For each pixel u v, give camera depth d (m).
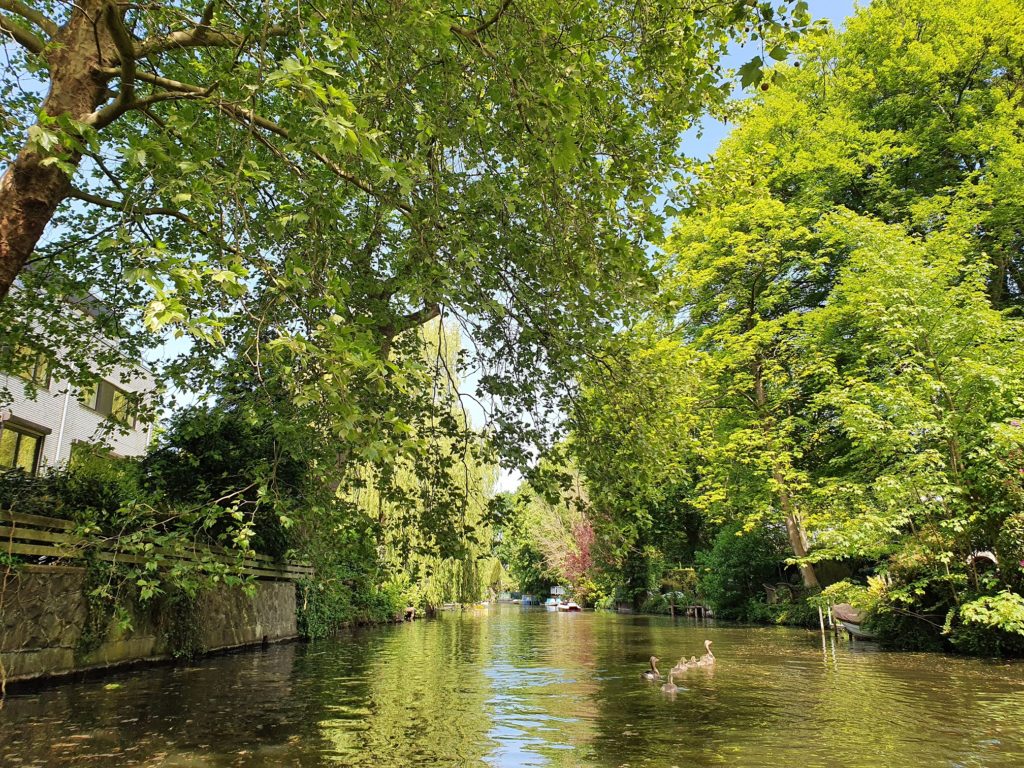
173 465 11.88
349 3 5.18
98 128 5.56
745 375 20.50
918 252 14.88
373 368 4.28
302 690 8.69
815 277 22.81
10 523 7.93
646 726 6.64
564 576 46.22
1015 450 11.90
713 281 23.03
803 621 21.25
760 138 23.09
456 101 6.04
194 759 5.30
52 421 19.16
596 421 8.03
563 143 5.15
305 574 16.59
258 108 7.35
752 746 5.81
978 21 20.64
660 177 7.09
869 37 23.22
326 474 8.04
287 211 6.67
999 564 12.05
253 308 7.05
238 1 6.40
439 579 23.09
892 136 21.70
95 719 6.63
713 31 6.27
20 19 7.92
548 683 9.61
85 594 8.94
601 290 7.07
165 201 7.00
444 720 6.91
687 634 19.22
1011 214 18.81
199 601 11.82
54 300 9.95
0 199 5.22
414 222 6.24
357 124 3.98
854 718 6.99
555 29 5.87
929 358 13.55
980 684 9.17
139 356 10.56
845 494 15.05
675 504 28.89
